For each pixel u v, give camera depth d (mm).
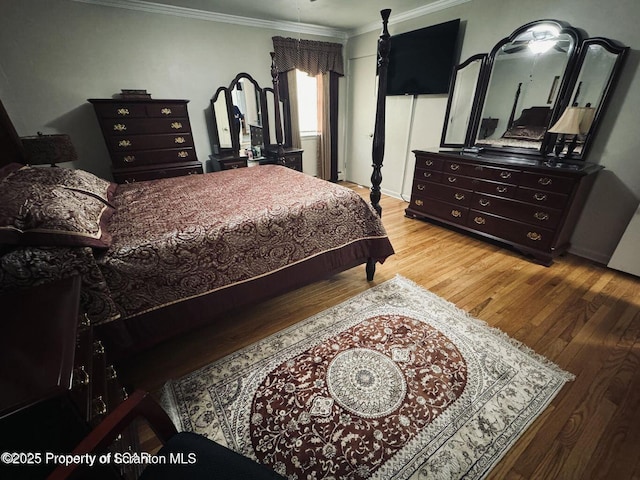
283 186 2307
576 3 2365
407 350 1688
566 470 1120
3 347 716
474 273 2469
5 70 2725
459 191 3109
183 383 1495
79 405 695
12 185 1288
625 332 1804
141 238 1419
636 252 2318
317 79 4645
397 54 3781
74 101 3076
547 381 1485
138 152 3219
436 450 1193
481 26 2996
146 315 1393
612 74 2258
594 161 2510
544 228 2527
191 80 3617
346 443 1224
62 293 957
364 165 5020
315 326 1881
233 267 1607
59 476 536
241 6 3252
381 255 2180
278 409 1365
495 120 3039
